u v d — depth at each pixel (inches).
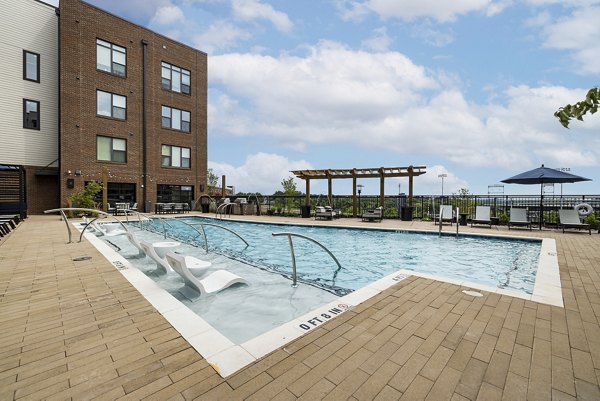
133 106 683.4
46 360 81.2
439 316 110.0
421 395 67.0
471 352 85.2
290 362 79.6
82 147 603.5
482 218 438.6
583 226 354.9
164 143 745.0
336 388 69.0
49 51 605.6
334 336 94.0
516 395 67.5
